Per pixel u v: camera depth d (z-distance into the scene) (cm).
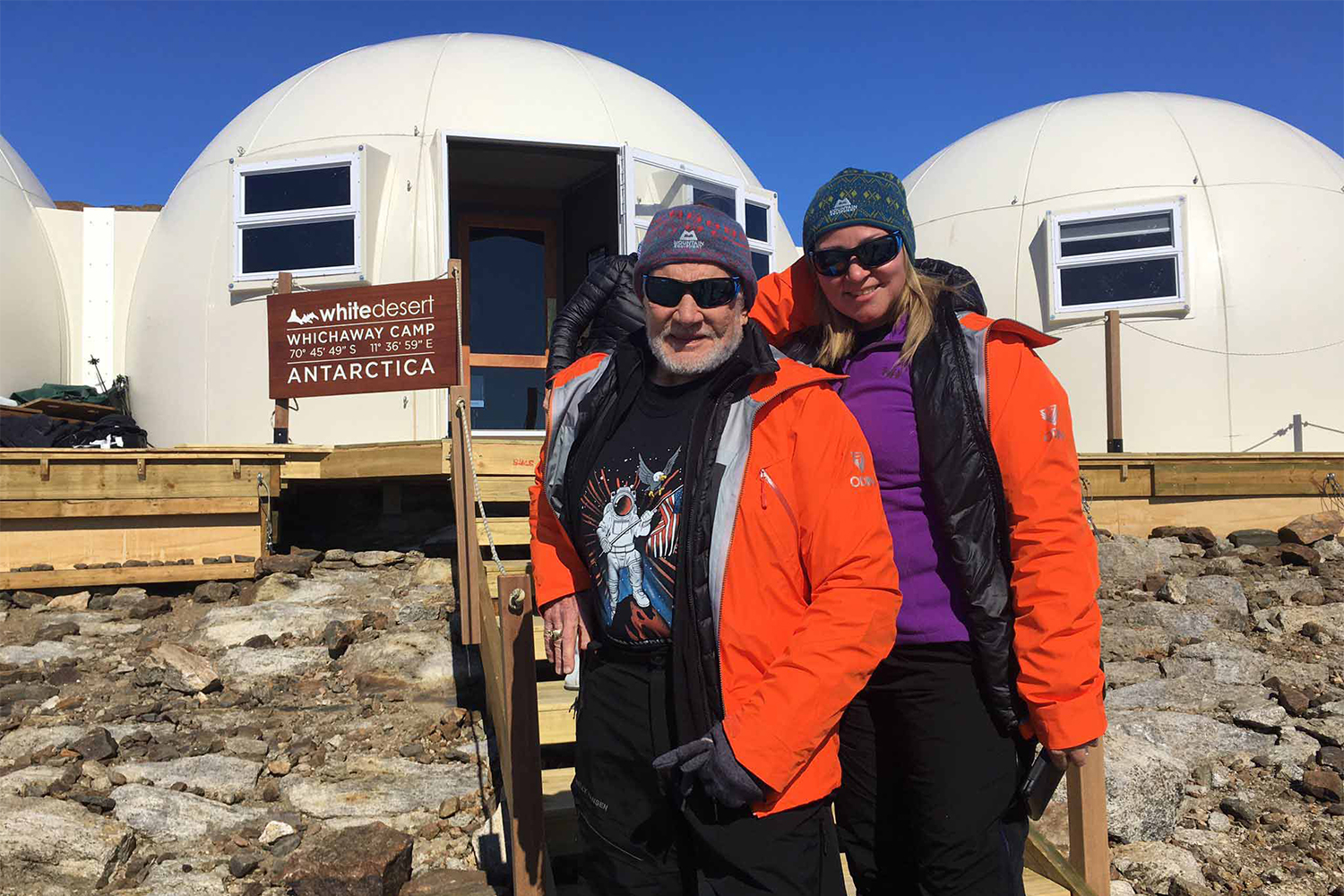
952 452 185
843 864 283
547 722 333
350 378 607
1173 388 905
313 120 812
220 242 805
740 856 165
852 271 191
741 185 869
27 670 461
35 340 903
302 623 520
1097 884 258
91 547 573
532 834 246
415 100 808
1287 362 904
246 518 608
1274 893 307
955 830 184
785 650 168
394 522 689
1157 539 705
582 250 875
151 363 851
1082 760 176
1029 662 178
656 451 179
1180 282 909
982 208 1015
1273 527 745
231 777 364
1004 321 187
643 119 855
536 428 876
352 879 286
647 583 174
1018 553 181
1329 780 369
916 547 190
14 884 293
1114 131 997
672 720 173
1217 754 403
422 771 377
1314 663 504
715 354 176
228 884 300
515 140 769
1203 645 510
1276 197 938
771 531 168
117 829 315
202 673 459
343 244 766
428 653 481
